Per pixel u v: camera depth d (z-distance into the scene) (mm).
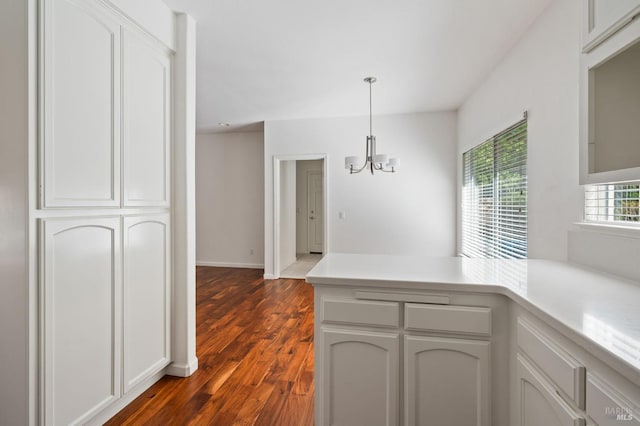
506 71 2973
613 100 1317
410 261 1955
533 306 1108
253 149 6297
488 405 1390
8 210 1396
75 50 1560
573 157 1950
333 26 2516
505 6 2244
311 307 3945
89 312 1643
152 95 2086
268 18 2383
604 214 1743
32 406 1389
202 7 2234
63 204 1500
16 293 1389
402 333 1469
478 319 1390
